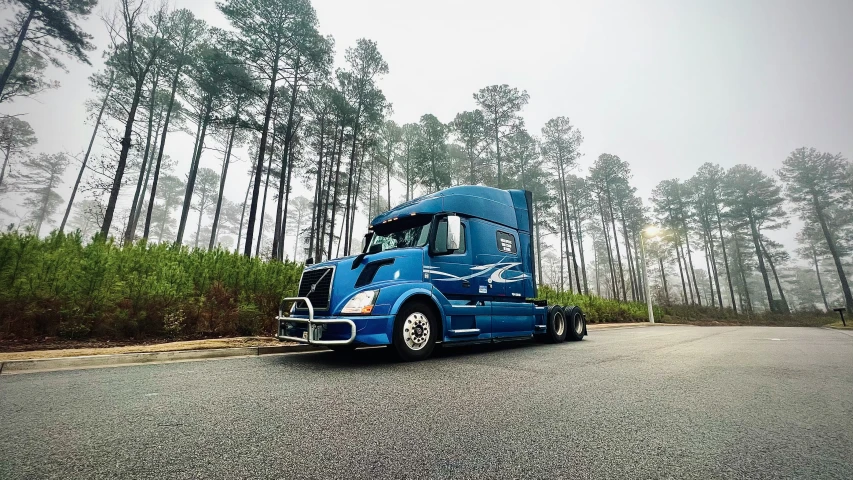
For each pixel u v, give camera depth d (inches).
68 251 305.7
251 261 419.8
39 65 1175.6
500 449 85.9
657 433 98.9
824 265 2891.2
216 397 134.6
